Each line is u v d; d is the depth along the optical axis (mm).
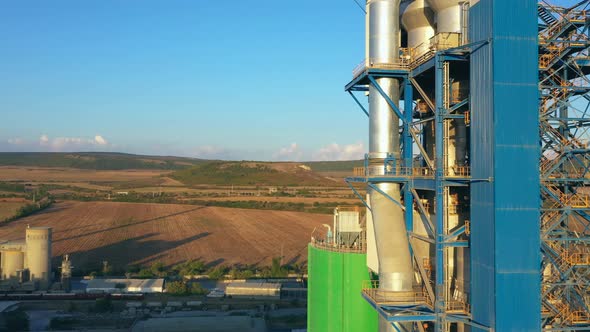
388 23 28031
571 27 24984
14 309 69312
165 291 79875
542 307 23375
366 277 30500
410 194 27844
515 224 20438
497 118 20531
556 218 24547
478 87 21734
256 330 60625
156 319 62531
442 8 26531
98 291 78062
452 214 25984
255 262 102312
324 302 32156
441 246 23312
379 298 25969
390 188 27891
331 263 31500
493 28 20719
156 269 90375
